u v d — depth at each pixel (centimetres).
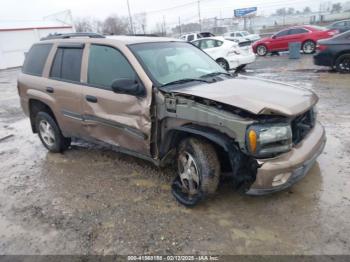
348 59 981
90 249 269
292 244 257
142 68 333
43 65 457
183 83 339
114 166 427
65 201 349
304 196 321
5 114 834
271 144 266
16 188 391
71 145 523
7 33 2930
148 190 356
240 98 279
